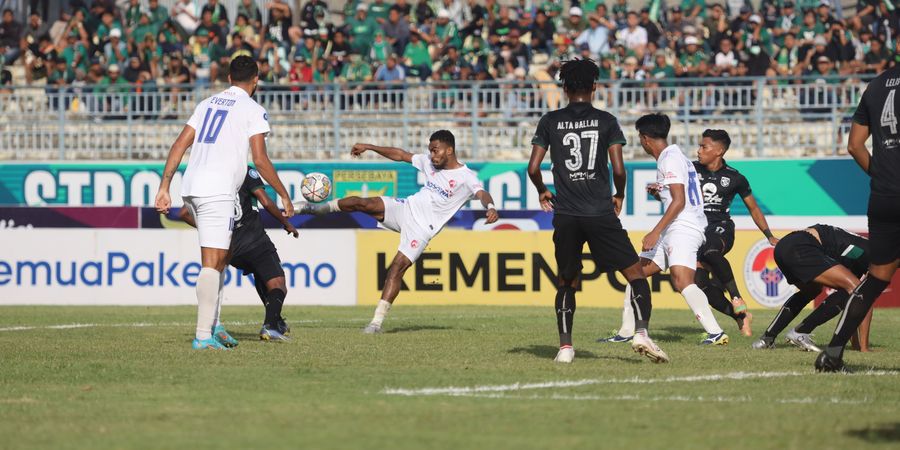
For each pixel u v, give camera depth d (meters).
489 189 79.50
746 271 61.47
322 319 52.72
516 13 96.75
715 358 33.41
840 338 29.56
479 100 82.69
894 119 27.56
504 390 26.12
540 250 63.31
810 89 80.38
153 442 19.53
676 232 38.59
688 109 80.06
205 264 34.91
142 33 91.88
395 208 43.19
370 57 89.75
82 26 93.50
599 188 30.23
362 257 64.75
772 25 90.00
